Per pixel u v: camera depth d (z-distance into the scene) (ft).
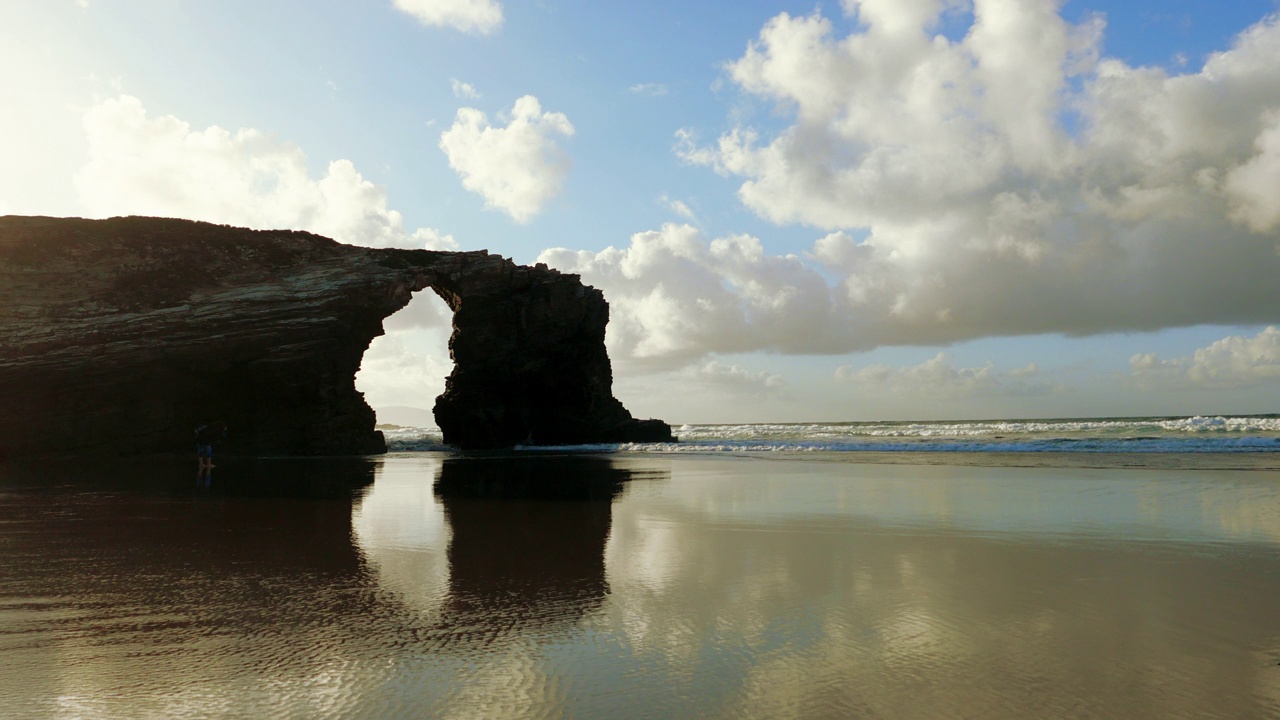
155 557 29.89
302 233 169.89
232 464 104.17
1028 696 14.32
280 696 14.82
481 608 21.49
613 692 14.84
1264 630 18.49
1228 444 104.37
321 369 136.56
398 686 15.31
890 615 20.24
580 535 35.45
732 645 17.76
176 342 126.52
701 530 36.55
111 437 120.06
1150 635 18.20
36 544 33.37
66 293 133.90
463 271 182.09
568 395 192.34
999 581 24.30
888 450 121.49
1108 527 35.83
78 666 16.71
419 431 403.13
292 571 27.02
